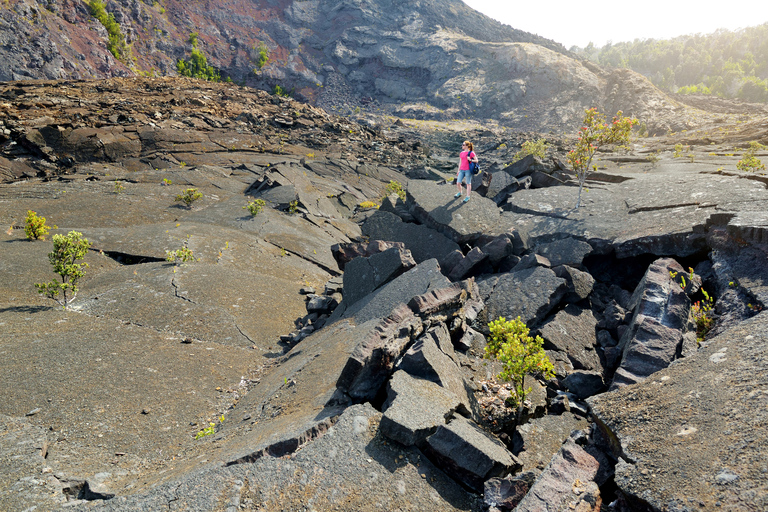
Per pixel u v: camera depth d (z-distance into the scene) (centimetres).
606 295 820
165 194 2225
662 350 516
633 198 1006
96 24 13062
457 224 1020
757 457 296
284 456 401
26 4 11106
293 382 639
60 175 2536
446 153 7069
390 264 880
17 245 1305
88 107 3469
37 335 804
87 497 421
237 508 353
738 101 13538
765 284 562
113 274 1238
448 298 650
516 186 1238
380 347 495
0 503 394
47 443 508
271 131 4291
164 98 4347
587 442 434
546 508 334
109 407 614
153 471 490
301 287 1389
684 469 315
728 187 904
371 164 3912
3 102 3147
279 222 2047
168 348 834
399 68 19112
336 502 361
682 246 757
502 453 419
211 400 689
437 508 370
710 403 364
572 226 950
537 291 764
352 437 418
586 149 1018
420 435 409
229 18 19425
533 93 16362
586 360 660
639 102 14112
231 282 1255
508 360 516
